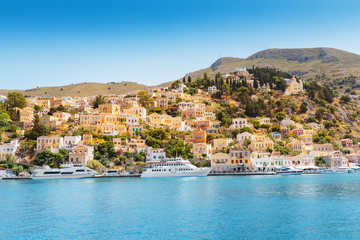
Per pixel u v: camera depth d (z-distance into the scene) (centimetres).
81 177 19950
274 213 9275
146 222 8494
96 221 8656
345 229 7750
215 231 7694
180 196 12169
